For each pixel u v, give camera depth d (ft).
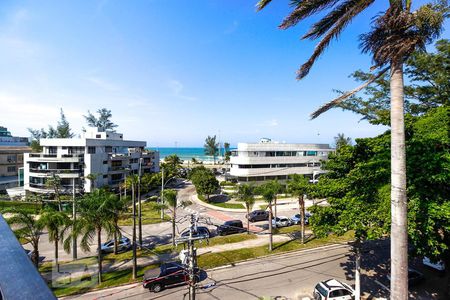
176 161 216.95
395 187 22.36
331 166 53.42
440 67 46.91
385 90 54.29
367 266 61.21
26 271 4.00
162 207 89.61
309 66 25.84
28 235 52.37
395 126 22.31
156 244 79.30
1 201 117.19
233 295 49.08
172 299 48.08
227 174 183.11
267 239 79.61
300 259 65.21
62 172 132.36
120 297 49.03
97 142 147.95
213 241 77.25
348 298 43.98
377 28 21.39
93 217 54.24
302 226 75.05
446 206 31.96
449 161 34.01
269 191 70.69
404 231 22.16
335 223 43.68
